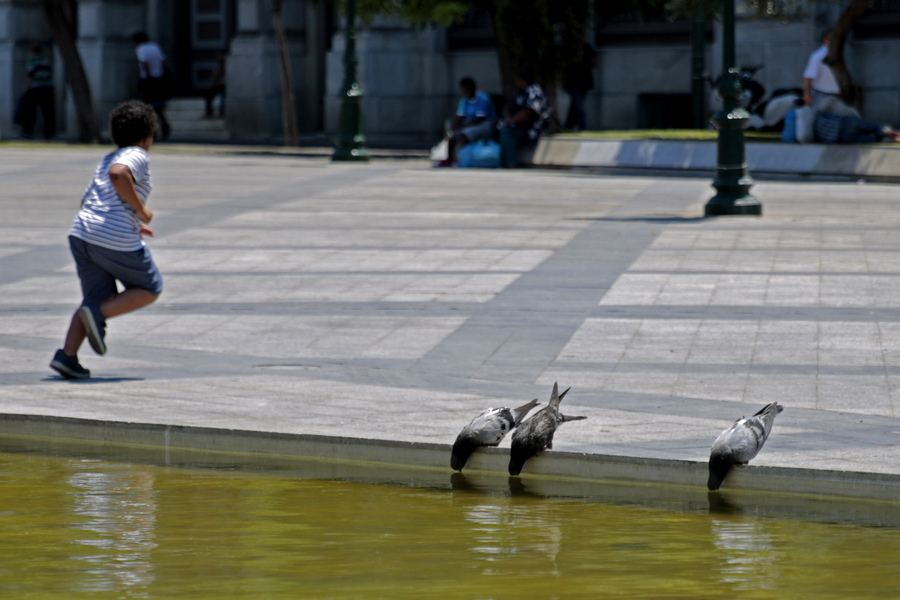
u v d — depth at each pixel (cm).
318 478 705
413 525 595
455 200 2144
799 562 529
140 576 503
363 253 1581
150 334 1128
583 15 3238
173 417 811
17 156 3138
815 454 698
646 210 2006
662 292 1294
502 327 1136
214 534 573
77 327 941
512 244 1636
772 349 1028
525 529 589
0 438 816
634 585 491
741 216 1894
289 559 530
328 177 2562
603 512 627
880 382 907
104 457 757
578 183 2467
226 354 1041
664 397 866
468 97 2969
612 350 1034
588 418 799
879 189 2325
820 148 2598
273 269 1478
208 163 2959
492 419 701
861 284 1317
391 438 744
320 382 927
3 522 595
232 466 734
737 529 591
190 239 1711
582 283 1352
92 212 946
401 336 1105
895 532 587
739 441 655
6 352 1052
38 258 1573
